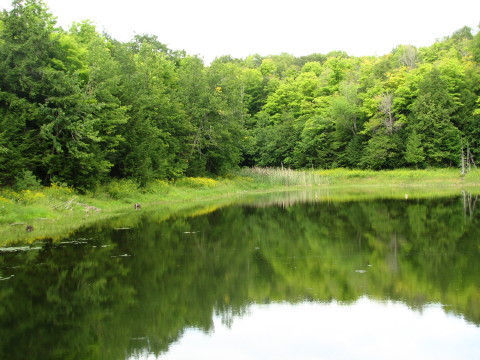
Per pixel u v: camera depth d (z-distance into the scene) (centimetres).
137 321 636
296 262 986
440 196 2767
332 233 1392
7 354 530
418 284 779
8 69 1995
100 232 1430
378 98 4975
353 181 4706
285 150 5978
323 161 5656
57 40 2183
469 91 4834
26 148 1958
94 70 2344
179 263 991
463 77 4966
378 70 5725
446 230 1383
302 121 6009
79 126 2056
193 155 3941
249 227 1558
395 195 2966
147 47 4369
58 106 2064
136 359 513
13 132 1905
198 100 3941
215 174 4300
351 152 5344
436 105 4688
